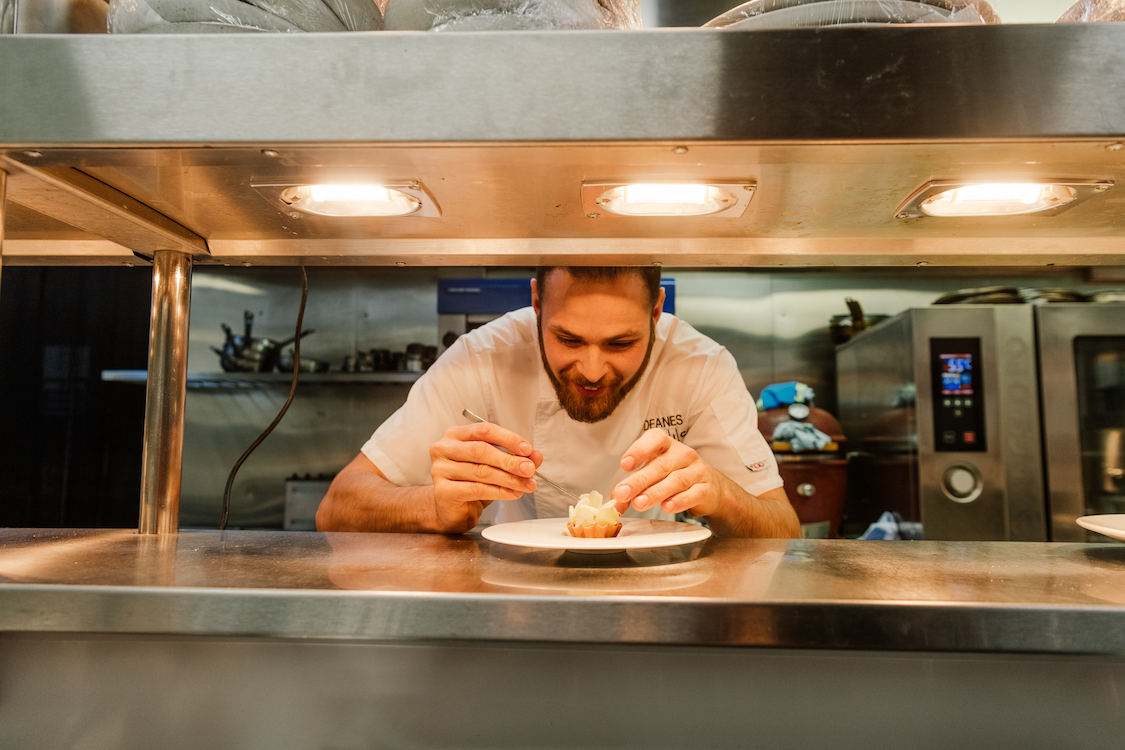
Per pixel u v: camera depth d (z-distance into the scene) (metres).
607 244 0.97
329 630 0.54
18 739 0.61
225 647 0.61
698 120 0.59
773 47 0.59
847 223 0.86
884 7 0.61
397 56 0.60
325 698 0.61
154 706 0.61
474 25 0.65
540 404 1.41
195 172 0.70
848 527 2.33
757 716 0.59
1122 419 1.84
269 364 2.46
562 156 0.64
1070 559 0.70
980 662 0.58
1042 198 0.75
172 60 0.61
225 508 1.06
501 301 2.03
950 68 0.58
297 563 0.66
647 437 0.89
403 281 2.72
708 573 0.63
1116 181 0.67
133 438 2.80
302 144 0.61
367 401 2.70
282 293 2.75
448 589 0.56
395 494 1.12
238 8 0.65
